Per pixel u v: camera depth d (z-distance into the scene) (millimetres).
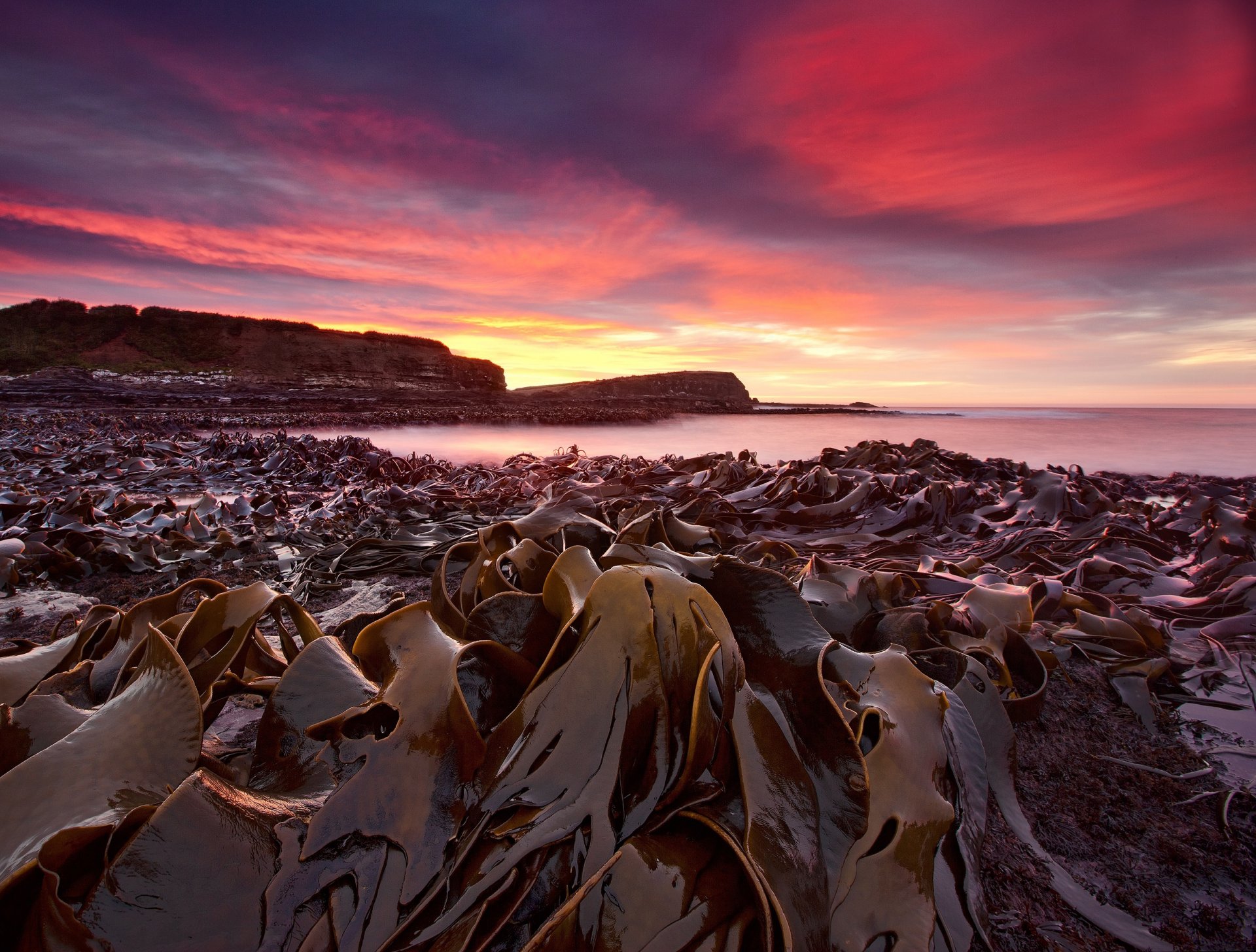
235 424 24109
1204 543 5188
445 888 1261
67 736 1431
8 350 51469
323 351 59500
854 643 2631
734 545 4371
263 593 2086
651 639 1559
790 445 21062
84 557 4797
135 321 55875
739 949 1196
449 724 1489
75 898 1192
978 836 1650
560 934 1113
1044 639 2996
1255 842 1916
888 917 1353
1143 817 2021
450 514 6664
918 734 1688
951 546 5664
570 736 1458
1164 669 2906
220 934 1169
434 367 64188
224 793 1338
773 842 1327
